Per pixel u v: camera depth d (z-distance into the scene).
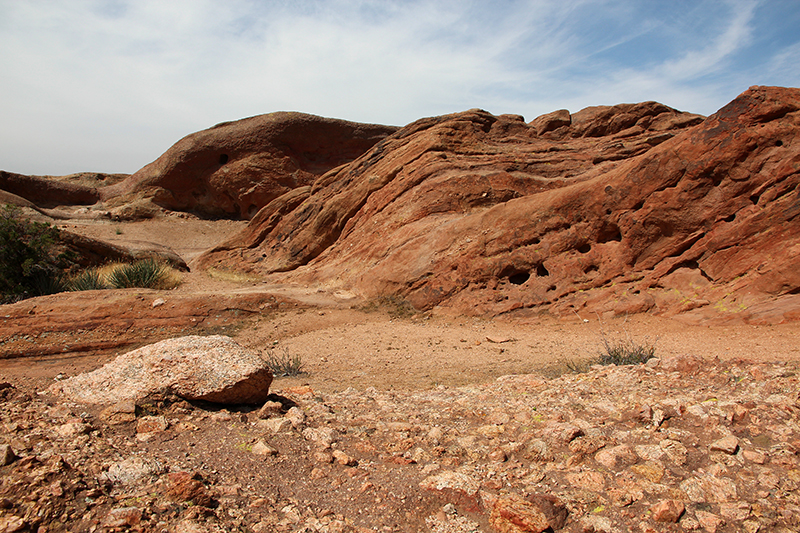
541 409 4.66
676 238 12.08
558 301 13.24
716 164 11.48
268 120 39.41
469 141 20.97
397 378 8.30
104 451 3.34
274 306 15.27
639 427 4.04
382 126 42.56
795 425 3.77
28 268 16.66
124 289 15.38
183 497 2.83
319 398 5.64
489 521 2.96
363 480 3.39
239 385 4.50
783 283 10.09
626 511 3.03
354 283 17.59
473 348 10.84
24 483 2.69
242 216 41.16
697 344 9.12
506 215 15.01
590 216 13.50
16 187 39.06
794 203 10.45
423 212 18.56
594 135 22.78
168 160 40.28
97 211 40.25
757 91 11.27
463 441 4.04
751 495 3.14
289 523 2.84
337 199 23.38
